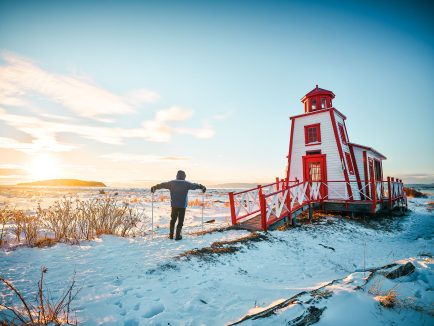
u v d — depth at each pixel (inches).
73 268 175.8
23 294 132.8
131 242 255.4
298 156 666.2
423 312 120.1
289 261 243.1
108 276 163.3
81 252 213.3
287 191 399.5
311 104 684.7
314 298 122.7
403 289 142.6
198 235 296.2
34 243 232.2
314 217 487.8
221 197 1305.4
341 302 119.6
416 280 159.3
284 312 111.3
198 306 131.5
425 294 138.9
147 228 368.8
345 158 602.9
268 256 245.6
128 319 114.7
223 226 349.7
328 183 601.3
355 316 110.7
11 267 171.5
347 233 394.9
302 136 666.2
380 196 591.2
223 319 120.4
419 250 317.4
